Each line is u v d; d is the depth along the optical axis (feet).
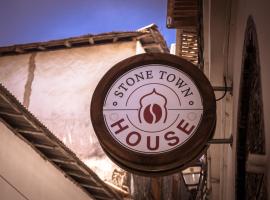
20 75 49.06
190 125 16.67
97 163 43.83
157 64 17.97
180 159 16.14
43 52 49.67
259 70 12.25
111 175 42.60
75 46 49.11
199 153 16.46
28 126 26.32
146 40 48.37
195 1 32.86
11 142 26.71
